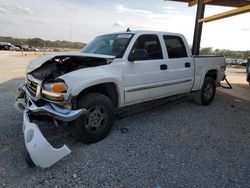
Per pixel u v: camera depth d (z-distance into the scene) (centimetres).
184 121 458
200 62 537
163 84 447
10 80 903
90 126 335
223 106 591
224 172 277
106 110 350
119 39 416
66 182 251
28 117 311
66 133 375
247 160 308
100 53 412
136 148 333
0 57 2497
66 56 352
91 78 320
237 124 451
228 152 329
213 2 951
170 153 321
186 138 374
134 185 248
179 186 248
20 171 269
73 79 306
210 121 464
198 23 832
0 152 311
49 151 265
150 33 429
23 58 2452
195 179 261
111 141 354
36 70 360
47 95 312
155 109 537
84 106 321
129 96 389
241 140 373
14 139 349
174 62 466
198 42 848
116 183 251
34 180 253
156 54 437
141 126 423
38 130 271
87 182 252
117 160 298
